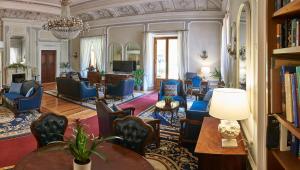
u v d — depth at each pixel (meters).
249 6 2.47
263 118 1.56
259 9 1.65
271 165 1.45
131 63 9.89
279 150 1.43
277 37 1.42
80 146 1.54
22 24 10.77
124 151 2.04
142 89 9.98
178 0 8.37
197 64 8.98
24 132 4.52
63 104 7.20
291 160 1.29
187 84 8.35
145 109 6.48
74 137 1.70
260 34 1.66
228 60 5.52
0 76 10.27
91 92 7.59
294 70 1.33
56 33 7.11
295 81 1.16
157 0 7.74
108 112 3.52
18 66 10.59
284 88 1.33
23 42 10.98
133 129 2.36
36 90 6.06
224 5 7.20
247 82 2.53
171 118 5.08
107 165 1.77
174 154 3.52
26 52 11.06
